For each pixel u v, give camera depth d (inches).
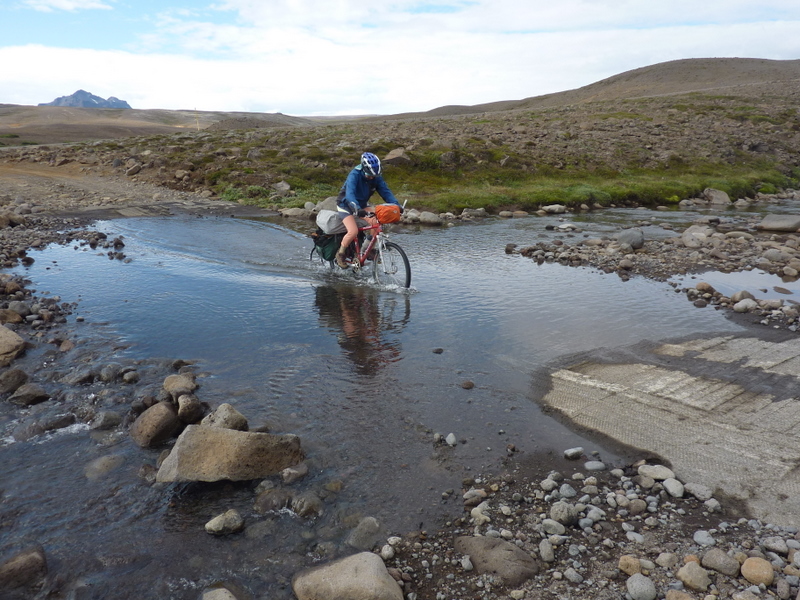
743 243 496.4
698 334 264.5
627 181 914.1
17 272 364.8
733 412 184.7
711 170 1024.2
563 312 302.4
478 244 509.4
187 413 175.9
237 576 116.3
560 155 1039.6
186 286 343.6
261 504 138.2
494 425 179.9
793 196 935.7
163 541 126.2
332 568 113.3
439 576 117.2
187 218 621.6
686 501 140.5
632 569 116.5
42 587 112.0
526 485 148.7
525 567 117.8
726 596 108.7
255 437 151.1
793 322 278.5
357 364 228.2
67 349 234.4
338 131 1338.6
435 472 154.1
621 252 461.4
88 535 127.6
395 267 353.7
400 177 864.9
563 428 178.7
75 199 711.7
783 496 139.5
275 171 862.5
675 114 1638.8
